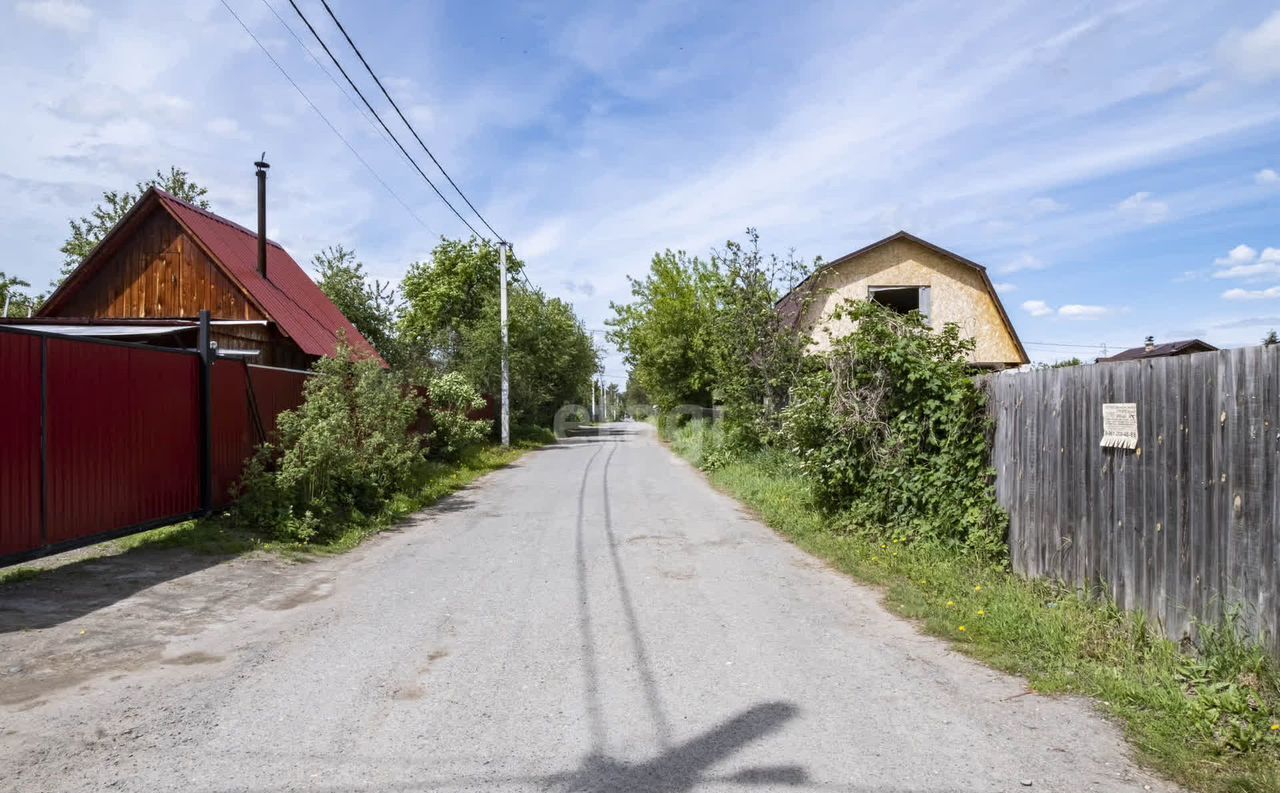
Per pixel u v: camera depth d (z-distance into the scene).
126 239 17.72
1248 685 3.90
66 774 3.23
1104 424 5.42
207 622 5.61
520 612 5.93
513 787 3.13
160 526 8.29
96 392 7.27
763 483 13.34
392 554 8.33
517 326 33.59
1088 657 4.69
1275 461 3.92
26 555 6.34
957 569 6.82
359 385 11.35
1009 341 21.42
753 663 4.74
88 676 4.44
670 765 3.35
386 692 4.23
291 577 7.15
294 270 22.86
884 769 3.31
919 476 7.96
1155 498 4.88
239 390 10.15
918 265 21.53
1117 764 3.37
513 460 22.58
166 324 12.77
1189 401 4.58
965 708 4.02
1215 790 3.12
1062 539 6.01
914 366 8.15
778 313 17.09
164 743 3.54
